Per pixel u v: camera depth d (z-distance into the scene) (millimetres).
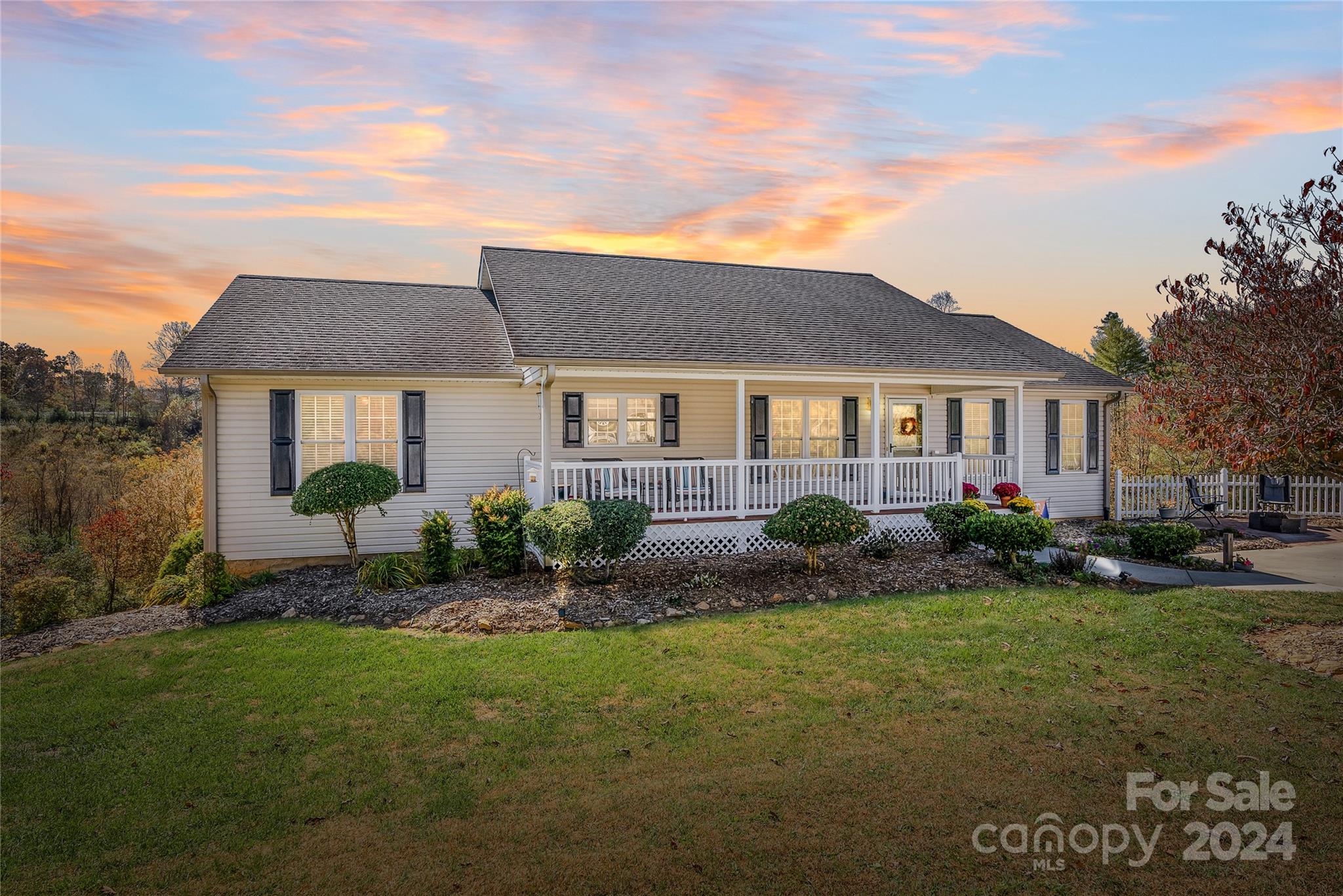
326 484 11133
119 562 14461
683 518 12039
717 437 15398
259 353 12516
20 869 3834
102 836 4145
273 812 4363
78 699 6305
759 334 13539
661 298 15062
